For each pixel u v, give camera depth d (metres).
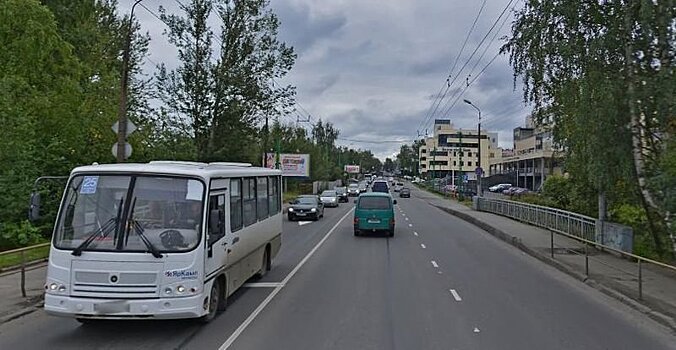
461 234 29.48
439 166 143.12
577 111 17.95
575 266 17.08
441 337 9.23
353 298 12.45
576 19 18.11
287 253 20.67
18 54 24.41
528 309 11.55
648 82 15.65
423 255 20.44
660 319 10.63
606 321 10.62
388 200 27.80
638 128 17.11
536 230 28.98
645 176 17.02
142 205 9.38
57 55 25.81
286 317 10.60
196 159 32.66
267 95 34.81
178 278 9.09
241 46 33.91
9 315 10.47
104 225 9.24
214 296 10.29
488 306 11.78
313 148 85.00
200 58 33.44
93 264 9.02
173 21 33.09
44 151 23.80
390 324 10.09
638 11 16.27
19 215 20.84
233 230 11.47
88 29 34.72
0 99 20.78
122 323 10.05
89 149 26.12
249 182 13.12
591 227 22.47
